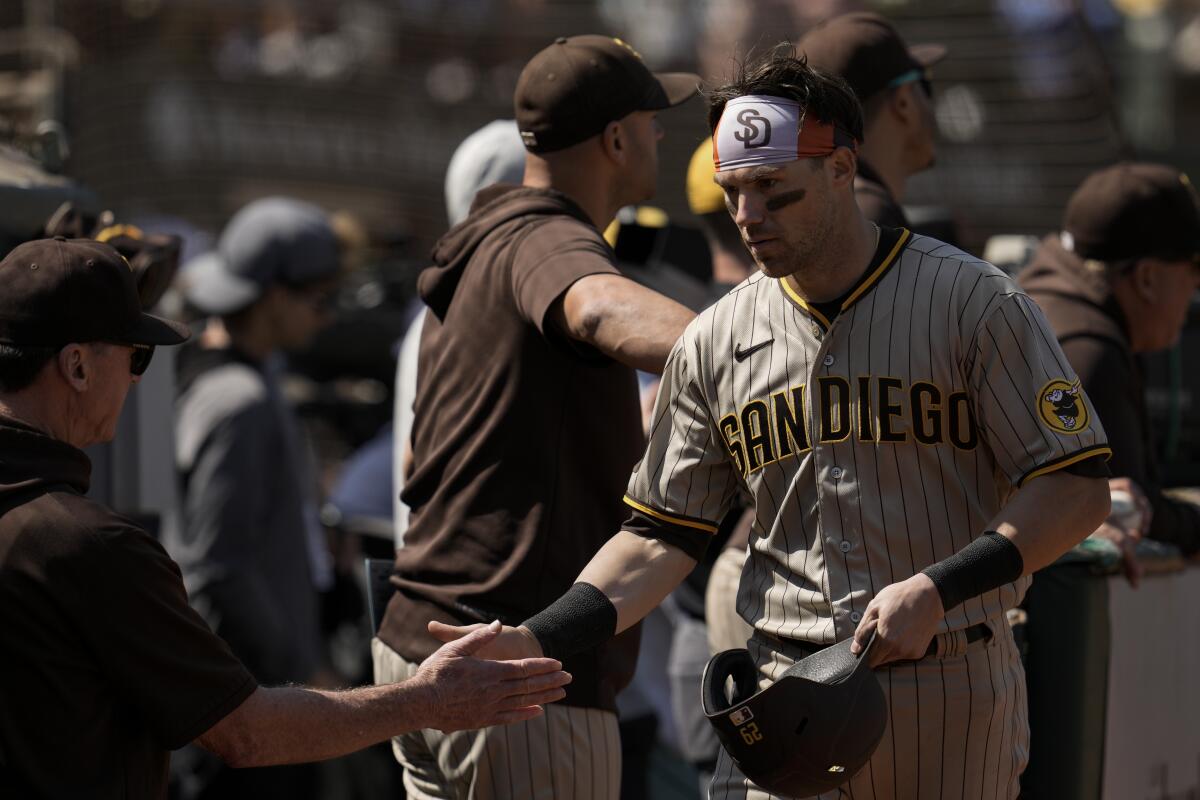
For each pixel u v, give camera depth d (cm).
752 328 989
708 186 1673
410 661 1188
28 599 884
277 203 2095
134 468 1580
